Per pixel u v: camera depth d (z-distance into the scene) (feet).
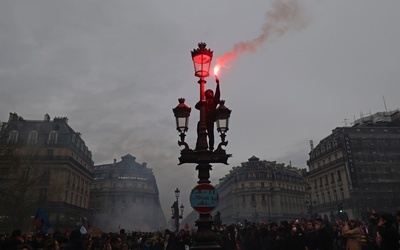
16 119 177.58
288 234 29.48
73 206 179.32
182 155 22.57
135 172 334.03
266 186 293.23
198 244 20.65
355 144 196.54
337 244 39.29
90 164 224.74
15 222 132.77
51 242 23.49
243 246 45.19
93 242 38.04
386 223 23.85
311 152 237.45
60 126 180.55
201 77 24.67
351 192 186.60
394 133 205.98
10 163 110.22
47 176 162.81
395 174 194.90
